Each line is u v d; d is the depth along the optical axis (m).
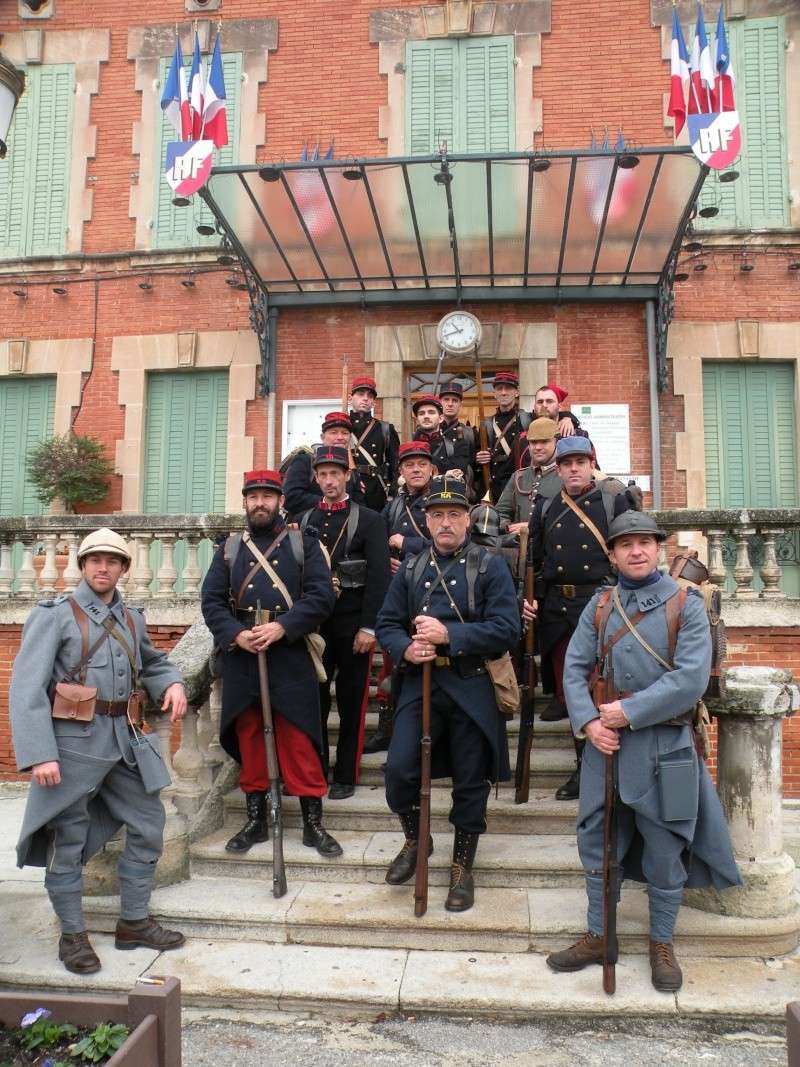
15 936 3.98
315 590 4.36
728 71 6.87
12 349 9.90
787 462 9.08
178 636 6.78
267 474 4.50
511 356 9.22
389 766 3.98
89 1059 2.41
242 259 8.55
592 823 3.56
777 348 9.01
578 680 3.57
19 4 10.18
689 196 7.46
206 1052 3.16
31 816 3.56
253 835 4.43
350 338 9.47
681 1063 3.06
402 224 8.07
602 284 9.05
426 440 6.80
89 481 9.31
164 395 9.85
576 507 4.77
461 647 3.82
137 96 10.02
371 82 9.63
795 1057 2.36
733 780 3.95
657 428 8.88
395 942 3.81
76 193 9.99
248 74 9.77
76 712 3.57
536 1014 3.35
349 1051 3.16
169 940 3.79
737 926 3.71
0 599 7.15
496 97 9.45
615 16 9.38
